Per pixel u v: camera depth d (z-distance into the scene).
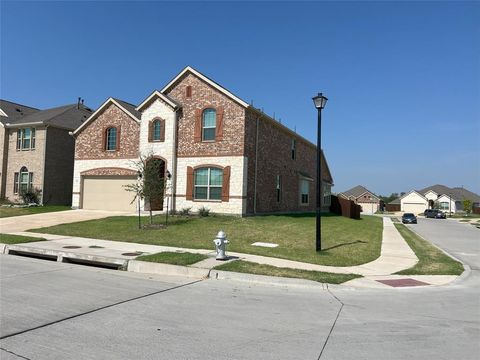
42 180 32.53
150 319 6.76
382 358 5.23
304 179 35.25
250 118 24.56
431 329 6.50
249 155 24.39
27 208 29.03
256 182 25.41
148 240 16.05
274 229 19.88
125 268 11.64
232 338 5.92
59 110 36.56
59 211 27.47
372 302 8.32
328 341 5.86
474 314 7.47
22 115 37.53
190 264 11.35
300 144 34.56
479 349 5.60
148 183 20.00
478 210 90.75
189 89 25.27
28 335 5.84
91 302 7.75
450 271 12.03
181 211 23.97
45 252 13.38
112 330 6.15
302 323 6.74
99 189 28.33
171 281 10.01
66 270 11.05
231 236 17.33
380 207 105.19
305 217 28.59
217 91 24.41
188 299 8.20
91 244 14.86
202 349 5.45
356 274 11.04
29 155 33.50
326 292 9.18
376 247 17.08
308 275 10.41
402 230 30.73
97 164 28.31
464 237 27.97
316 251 14.52
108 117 28.17
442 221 56.81
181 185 25.02
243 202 23.52
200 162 24.55
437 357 5.29
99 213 25.95
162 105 25.59
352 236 20.66
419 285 10.13
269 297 8.55
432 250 17.45
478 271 12.77
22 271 10.69
